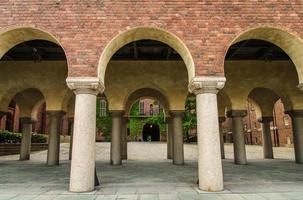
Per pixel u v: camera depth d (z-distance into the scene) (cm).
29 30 768
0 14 761
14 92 1370
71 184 670
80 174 668
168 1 776
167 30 753
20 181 830
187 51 740
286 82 1384
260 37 811
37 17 760
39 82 1340
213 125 700
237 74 1388
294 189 697
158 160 1625
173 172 1038
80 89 708
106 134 4112
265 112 1762
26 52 1266
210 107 709
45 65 1353
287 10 775
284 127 3144
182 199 589
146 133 4544
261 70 1389
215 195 626
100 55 734
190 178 880
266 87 1384
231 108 1380
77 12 765
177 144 1354
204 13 768
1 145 1938
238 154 1375
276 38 806
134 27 755
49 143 1347
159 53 1332
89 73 721
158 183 786
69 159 1692
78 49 737
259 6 777
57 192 662
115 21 759
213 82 716
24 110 1652
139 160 1625
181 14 767
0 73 1335
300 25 766
